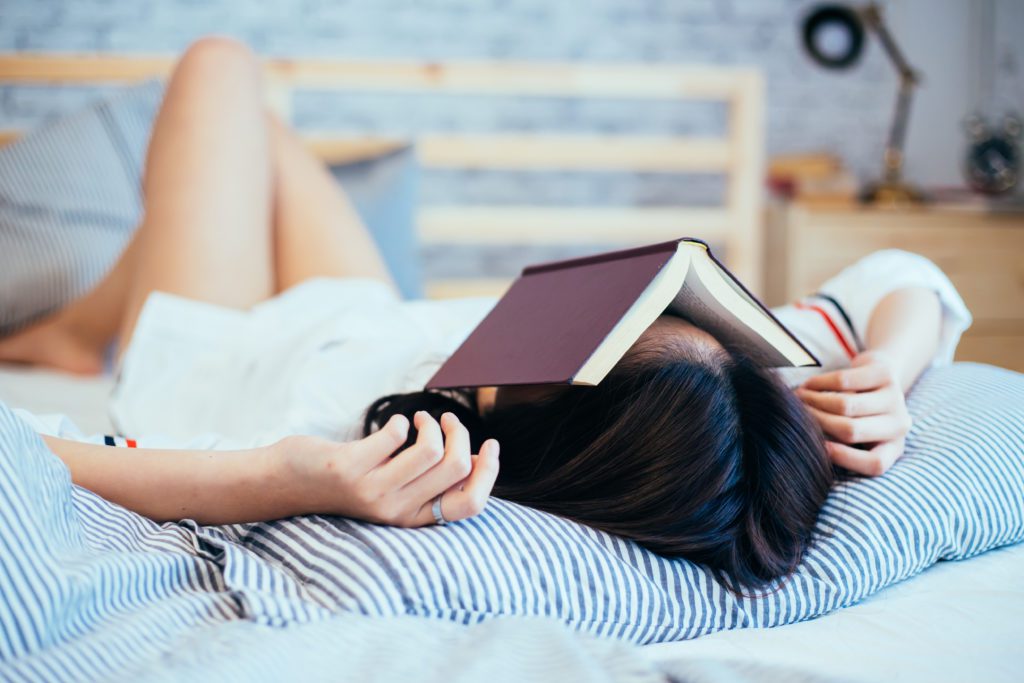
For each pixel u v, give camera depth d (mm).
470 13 2688
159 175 1319
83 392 1464
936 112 2854
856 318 953
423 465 577
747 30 2781
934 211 2354
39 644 453
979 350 2379
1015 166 2670
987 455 737
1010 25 2828
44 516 510
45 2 2529
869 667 539
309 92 2641
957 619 605
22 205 1792
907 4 2826
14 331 1773
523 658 494
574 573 598
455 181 2713
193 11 2580
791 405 693
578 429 664
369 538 578
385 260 1896
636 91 2350
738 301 660
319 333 998
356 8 2645
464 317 1107
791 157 2637
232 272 1292
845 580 653
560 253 2738
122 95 1917
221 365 1050
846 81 2826
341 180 1968
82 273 1777
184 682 421
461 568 567
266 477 616
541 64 2336
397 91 2666
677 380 647
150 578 545
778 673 497
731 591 643
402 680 459
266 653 462
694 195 2793
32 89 2510
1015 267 2365
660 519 635
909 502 695
